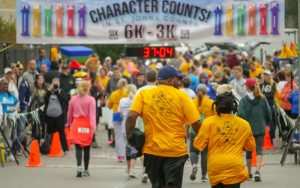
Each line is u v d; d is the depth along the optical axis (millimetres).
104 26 44406
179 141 25000
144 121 25281
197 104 35500
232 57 78625
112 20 44312
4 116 43250
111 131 52156
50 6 44438
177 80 25734
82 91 37062
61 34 44469
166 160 24938
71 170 39969
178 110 25109
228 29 44312
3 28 49031
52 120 46375
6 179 36906
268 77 49656
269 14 44281
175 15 44219
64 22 44469
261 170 39375
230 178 24906
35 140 41875
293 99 45719
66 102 47000
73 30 44438
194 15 44219
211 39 44375
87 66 55594
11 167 41188
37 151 41688
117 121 43031
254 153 40406
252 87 35500
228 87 32750
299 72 41250
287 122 46969
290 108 48156
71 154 47094
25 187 34438
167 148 24812
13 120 43562
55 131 46531
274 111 49500
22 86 47531
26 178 37219
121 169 40312
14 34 49031
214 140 25156
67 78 52219
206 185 34594
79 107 37219
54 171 39625
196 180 36250
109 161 43688
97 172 39188
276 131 58438
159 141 24906
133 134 25094
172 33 44219
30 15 44531
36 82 49500
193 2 44094
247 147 25438
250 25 44312
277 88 51500
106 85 59531
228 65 77500
